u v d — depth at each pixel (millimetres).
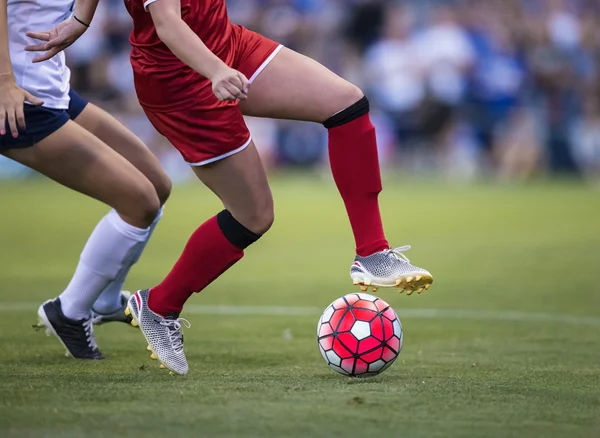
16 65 14812
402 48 64188
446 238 37969
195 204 49812
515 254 33719
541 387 13477
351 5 64938
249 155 14086
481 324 21062
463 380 14047
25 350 17000
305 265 31547
